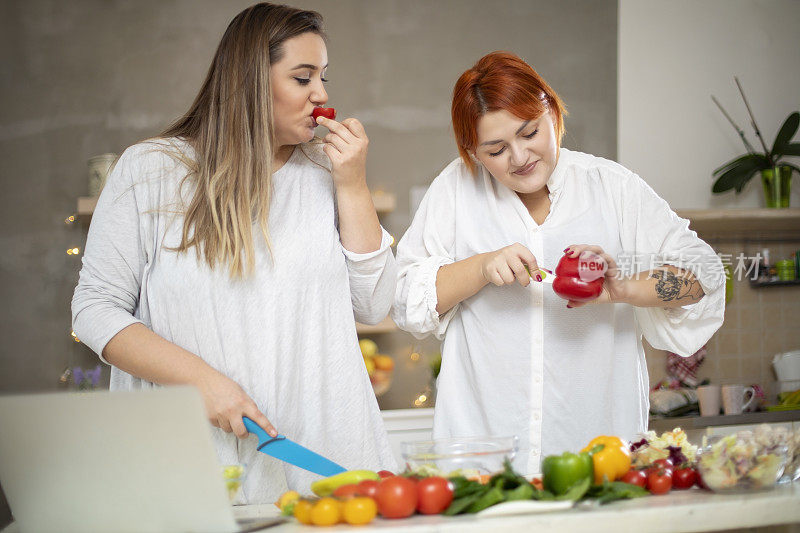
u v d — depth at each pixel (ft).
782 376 11.14
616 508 3.45
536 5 11.57
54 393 3.27
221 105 5.04
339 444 5.03
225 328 4.80
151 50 10.77
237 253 4.79
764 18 12.01
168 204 4.96
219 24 10.89
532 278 5.43
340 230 5.24
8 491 3.50
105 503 3.43
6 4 10.55
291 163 5.33
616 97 11.66
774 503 3.61
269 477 4.77
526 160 5.37
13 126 10.51
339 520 3.42
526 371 5.71
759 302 11.75
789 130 11.00
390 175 11.27
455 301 5.79
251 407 4.43
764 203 11.82
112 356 4.65
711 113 11.84
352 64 11.23
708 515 3.49
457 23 11.44
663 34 11.79
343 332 5.13
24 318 10.44
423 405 10.80
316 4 11.16
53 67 10.59
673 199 11.73
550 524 3.30
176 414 3.19
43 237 10.52
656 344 5.96
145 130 10.71
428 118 11.37
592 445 3.91
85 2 10.66
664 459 4.04
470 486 3.62
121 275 4.93
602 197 5.88
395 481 3.48
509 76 5.29
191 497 3.36
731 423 9.76
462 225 6.09
